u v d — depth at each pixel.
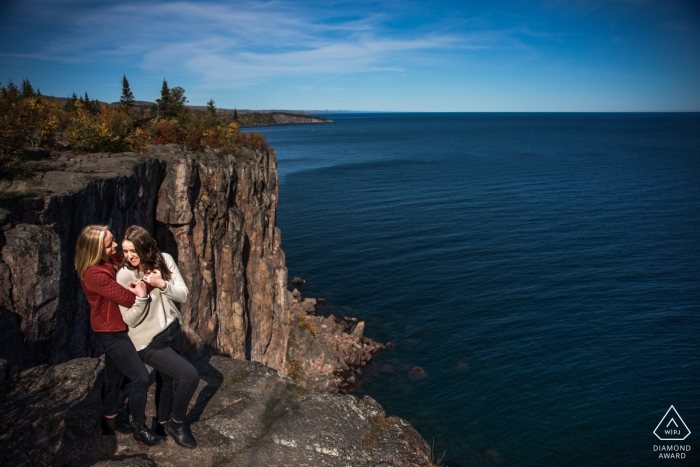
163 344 5.76
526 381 34.12
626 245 63.12
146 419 6.40
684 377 34.16
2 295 9.62
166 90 53.97
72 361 7.29
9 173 13.61
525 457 27.75
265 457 6.18
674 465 26.72
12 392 6.55
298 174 124.81
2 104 15.02
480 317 43.38
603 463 27.17
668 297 46.75
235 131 41.53
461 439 29.11
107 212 15.73
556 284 50.31
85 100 56.50
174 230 21.44
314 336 37.25
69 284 13.23
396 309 45.19
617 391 32.88
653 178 114.50
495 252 60.69
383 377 35.06
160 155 22.19
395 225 73.81
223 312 25.73
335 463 6.35
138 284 5.48
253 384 7.54
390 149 195.00
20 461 5.48
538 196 95.56
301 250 61.84
